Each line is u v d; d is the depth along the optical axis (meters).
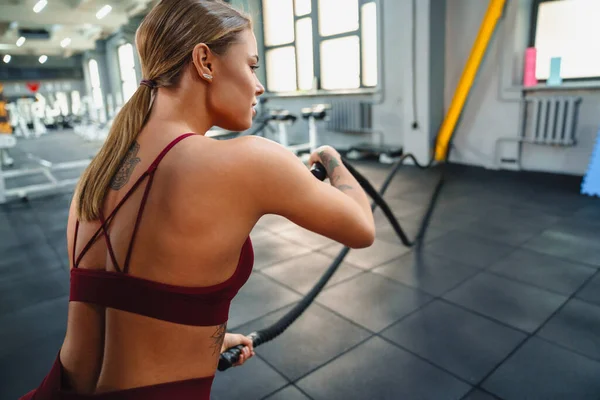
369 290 2.49
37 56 17.62
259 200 0.55
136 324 0.55
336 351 1.93
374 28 6.30
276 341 2.02
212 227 0.53
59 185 5.27
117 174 0.58
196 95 0.59
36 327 2.25
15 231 3.93
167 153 0.55
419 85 5.71
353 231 0.63
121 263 0.55
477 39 5.02
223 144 0.55
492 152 5.50
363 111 6.68
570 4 4.61
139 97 0.60
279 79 8.09
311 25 7.14
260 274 2.79
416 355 1.88
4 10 8.88
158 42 0.58
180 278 0.54
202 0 0.58
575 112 4.70
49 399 0.59
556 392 1.63
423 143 5.85
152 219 0.54
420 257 2.92
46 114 16.86
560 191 4.33
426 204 4.18
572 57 4.71
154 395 0.56
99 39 14.80
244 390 1.70
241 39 0.59
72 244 0.63
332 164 0.79
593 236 3.14
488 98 5.39
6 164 7.68
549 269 2.65
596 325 2.05
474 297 2.35
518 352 1.87
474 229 3.40
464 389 1.66
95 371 0.58
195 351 0.58
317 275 2.74
